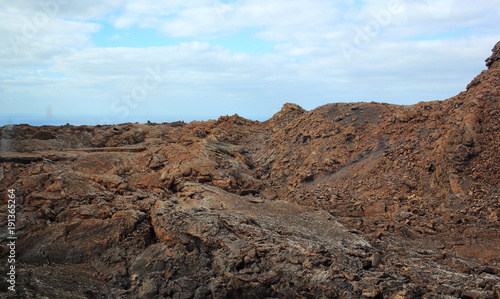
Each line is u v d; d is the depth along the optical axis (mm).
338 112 24922
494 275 10508
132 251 12484
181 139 27438
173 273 11250
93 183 15914
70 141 25562
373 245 12711
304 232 13250
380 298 9609
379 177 17828
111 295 10523
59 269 11289
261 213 15000
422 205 15352
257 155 26031
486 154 16109
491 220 13555
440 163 16500
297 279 10414
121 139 26578
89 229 12852
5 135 23391
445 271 10750
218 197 16391
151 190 17188
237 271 11070
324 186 18844
